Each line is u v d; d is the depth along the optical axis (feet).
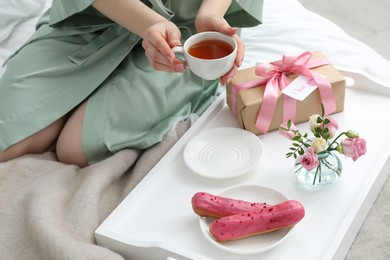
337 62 5.59
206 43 4.40
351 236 4.31
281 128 4.29
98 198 4.51
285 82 4.75
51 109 4.98
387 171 4.71
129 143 4.88
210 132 4.80
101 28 5.19
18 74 5.01
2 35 5.86
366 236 4.54
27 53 5.12
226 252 4.05
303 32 5.92
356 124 4.81
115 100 4.94
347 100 5.02
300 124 4.86
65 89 5.02
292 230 4.06
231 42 4.34
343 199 4.30
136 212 4.36
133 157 4.88
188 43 4.34
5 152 4.91
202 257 3.94
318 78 4.73
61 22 5.10
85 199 4.43
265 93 4.67
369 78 5.03
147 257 4.13
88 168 4.83
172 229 4.22
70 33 5.17
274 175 4.50
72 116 5.00
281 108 4.73
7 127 4.88
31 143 4.99
